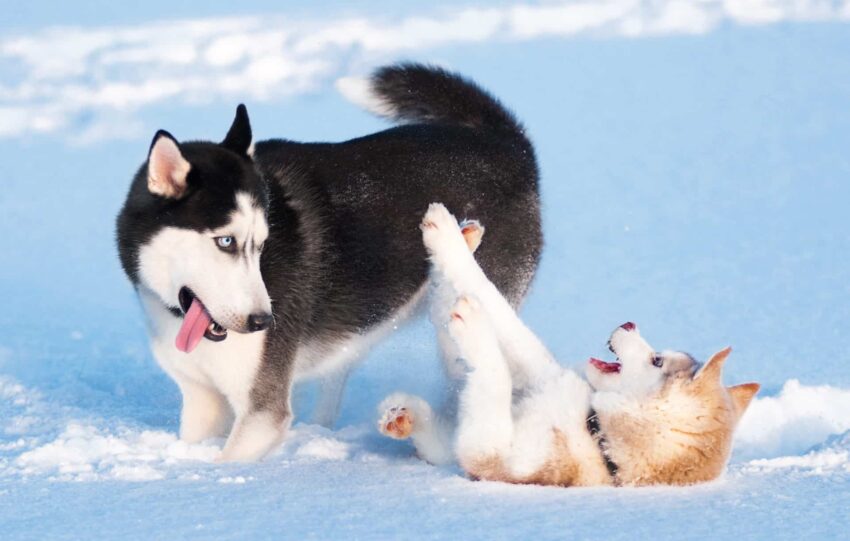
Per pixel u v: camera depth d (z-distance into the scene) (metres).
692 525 5.71
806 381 10.27
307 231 8.55
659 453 6.57
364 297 8.96
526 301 10.41
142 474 7.08
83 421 9.12
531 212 10.12
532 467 6.69
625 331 6.74
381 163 9.18
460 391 7.72
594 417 6.72
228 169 7.84
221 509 6.13
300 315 8.48
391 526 5.73
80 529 5.78
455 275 7.73
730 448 6.75
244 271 7.77
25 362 12.24
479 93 10.52
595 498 6.28
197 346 8.10
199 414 8.64
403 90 10.63
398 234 9.07
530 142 10.56
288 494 6.48
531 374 7.36
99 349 12.95
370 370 10.57
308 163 8.87
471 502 6.23
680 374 6.58
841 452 7.31
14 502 6.39
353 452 8.10
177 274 7.81
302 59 32.69
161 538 5.57
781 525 5.69
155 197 7.79
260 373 8.23
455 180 9.44
